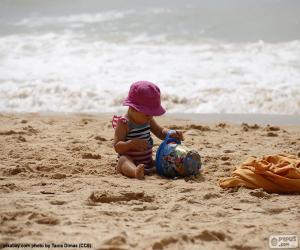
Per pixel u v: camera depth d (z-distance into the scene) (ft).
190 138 68.03
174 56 118.11
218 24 144.25
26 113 87.25
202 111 88.48
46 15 166.91
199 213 39.37
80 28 147.64
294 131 74.08
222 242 33.94
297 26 139.23
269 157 49.44
